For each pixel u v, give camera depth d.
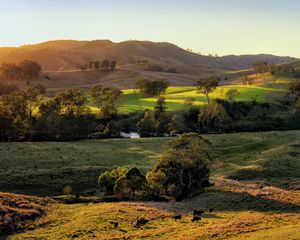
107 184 68.62
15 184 72.81
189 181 66.69
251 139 114.62
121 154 101.88
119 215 50.81
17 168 84.31
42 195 69.75
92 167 84.50
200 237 38.78
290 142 111.50
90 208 55.72
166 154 69.62
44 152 99.75
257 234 38.19
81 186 75.06
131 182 64.00
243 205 53.66
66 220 50.22
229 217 47.72
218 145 108.38
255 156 97.19
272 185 71.06
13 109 130.25
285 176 79.81
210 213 51.19
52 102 134.75
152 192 66.75
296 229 38.16
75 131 129.50
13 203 54.62
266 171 82.12
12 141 123.12
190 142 70.00
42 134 127.06
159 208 55.06
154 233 42.38
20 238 43.50
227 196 58.97
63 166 87.56
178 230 43.12
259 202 53.75
